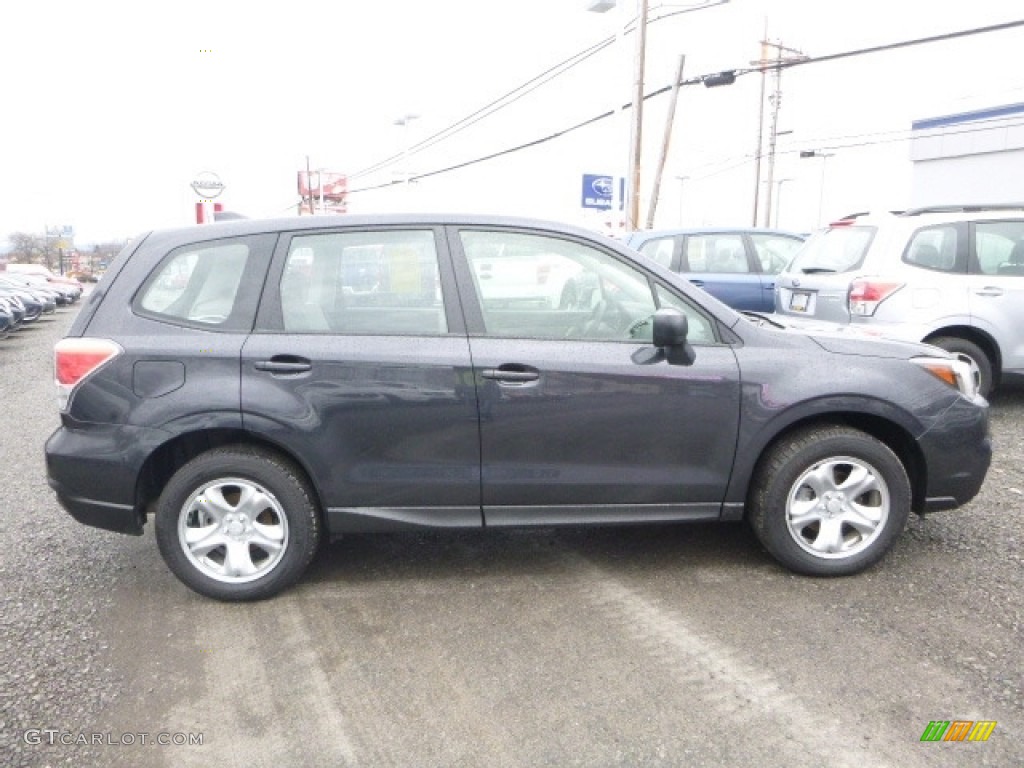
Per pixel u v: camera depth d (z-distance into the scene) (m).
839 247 7.09
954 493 3.82
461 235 3.69
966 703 2.78
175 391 3.48
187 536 3.59
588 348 3.61
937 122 29.61
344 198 50.69
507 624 3.41
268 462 3.55
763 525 3.74
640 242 9.36
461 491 3.62
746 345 3.70
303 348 3.51
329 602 3.65
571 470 3.63
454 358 3.53
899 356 3.77
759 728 2.67
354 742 2.64
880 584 3.70
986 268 6.54
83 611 3.59
